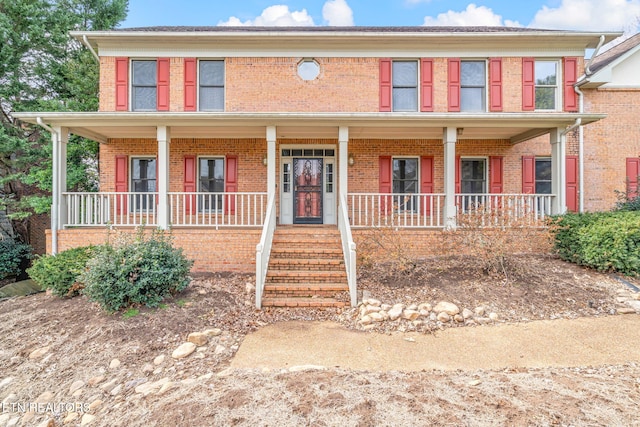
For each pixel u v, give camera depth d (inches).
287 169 420.8
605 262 261.6
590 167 413.1
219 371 161.6
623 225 261.9
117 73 398.0
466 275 263.7
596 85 403.2
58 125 328.2
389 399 127.6
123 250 229.1
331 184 423.5
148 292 223.6
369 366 161.5
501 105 401.1
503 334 194.1
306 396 130.6
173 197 408.8
